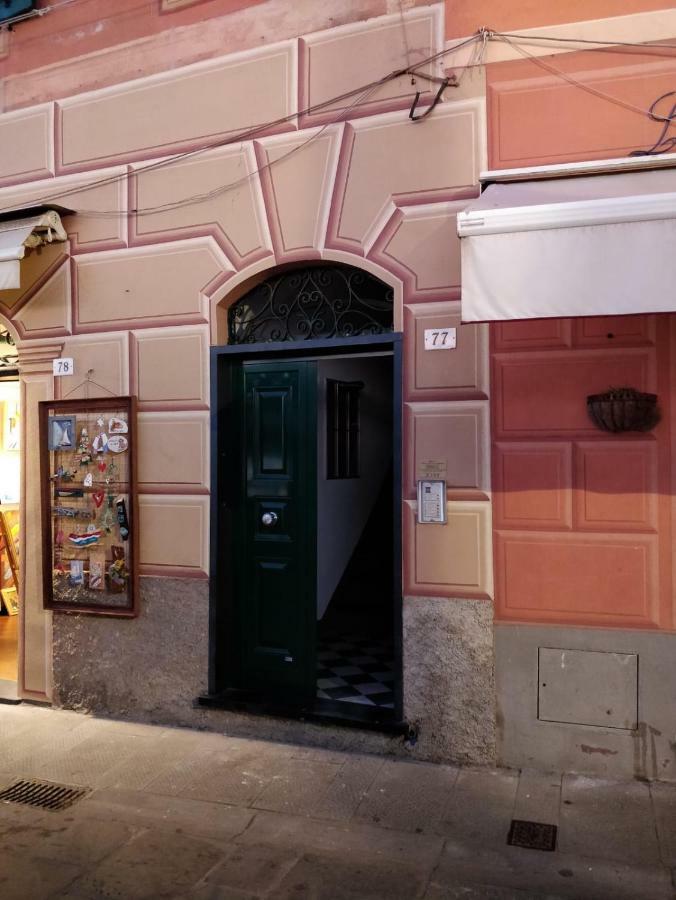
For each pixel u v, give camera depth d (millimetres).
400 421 4637
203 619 5188
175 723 5254
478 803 4039
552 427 4340
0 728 5262
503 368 4422
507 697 4430
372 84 4730
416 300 4609
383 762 4562
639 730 4219
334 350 4953
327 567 7410
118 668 5441
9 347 7051
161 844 3725
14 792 4297
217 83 5172
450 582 4523
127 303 5430
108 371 5496
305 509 5180
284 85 4977
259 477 5305
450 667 4527
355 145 4777
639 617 4207
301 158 4918
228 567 5293
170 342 5297
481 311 3635
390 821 3889
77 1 5652
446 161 4559
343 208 4805
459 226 3660
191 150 5234
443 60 4562
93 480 5516
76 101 5633
